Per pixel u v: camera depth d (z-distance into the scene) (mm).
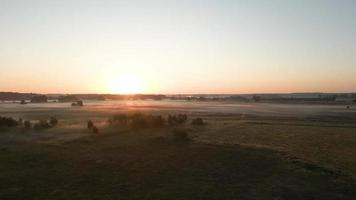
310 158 27344
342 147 32844
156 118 51188
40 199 18031
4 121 50500
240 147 30969
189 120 60469
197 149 30438
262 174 22688
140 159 27281
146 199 18094
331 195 18547
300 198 18109
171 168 24484
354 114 80688
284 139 37594
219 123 55562
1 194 18766
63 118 67562
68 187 20125
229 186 20219
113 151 30422
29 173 23141
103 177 22234
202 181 21266
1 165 25281
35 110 98062
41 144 33625
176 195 18688
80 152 29922
